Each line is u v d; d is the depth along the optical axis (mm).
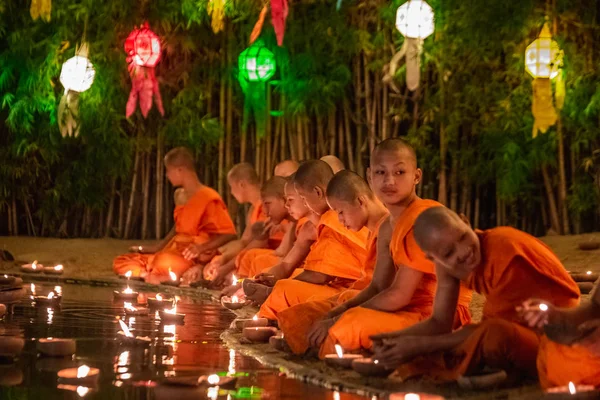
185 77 14539
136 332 6957
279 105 14422
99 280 11195
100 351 6000
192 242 11734
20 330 6902
